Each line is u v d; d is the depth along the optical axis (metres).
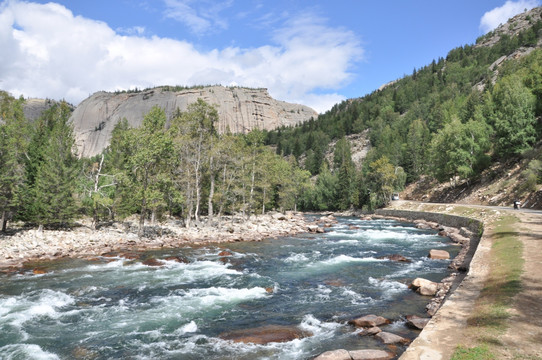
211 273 23.36
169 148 38.94
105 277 22.14
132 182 41.03
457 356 7.55
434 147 90.62
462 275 19.61
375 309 15.14
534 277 13.36
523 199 51.88
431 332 9.20
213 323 14.03
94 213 41.44
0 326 13.85
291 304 16.42
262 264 26.52
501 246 21.28
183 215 54.59
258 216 77.25
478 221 40.03
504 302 10.90
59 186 37.62
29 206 37.53
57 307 16.27
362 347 11.02
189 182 49.91
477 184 73.75
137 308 16.06
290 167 113.12
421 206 75.56
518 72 93.94
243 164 58.19
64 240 34.44
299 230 53.28
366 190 103.94
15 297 17.72
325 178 121.19
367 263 26.39
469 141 75.75
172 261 27.17
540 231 25.20
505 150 68.94
